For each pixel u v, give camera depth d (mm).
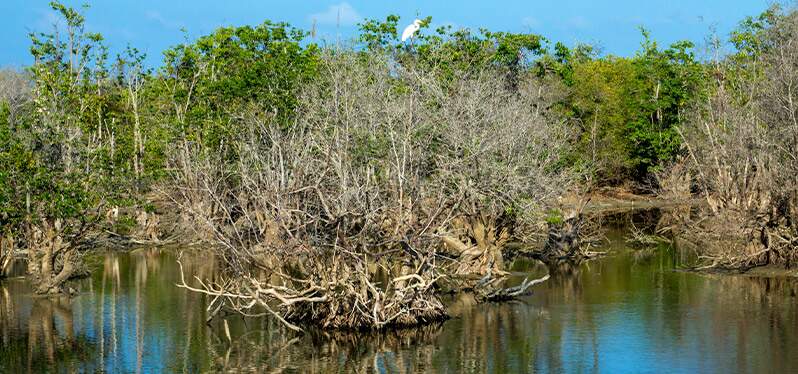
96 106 49531
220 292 26453
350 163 26516
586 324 27312
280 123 42125
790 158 37906
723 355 23438
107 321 27984
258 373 22141
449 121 31594
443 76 43438
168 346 24828
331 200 26438
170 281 35719
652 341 25078
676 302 30547
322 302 26688
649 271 37625
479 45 56844
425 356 23609
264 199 25359
